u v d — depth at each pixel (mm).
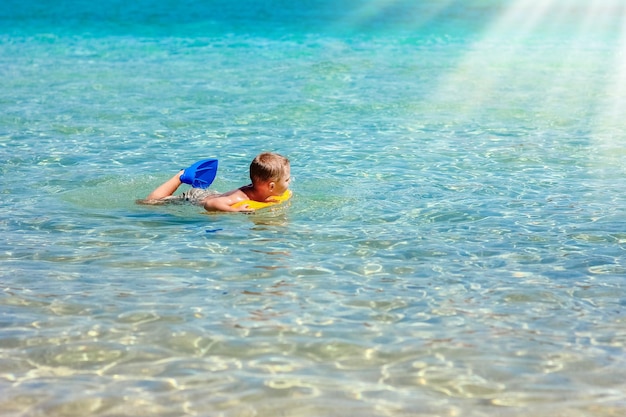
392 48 20891
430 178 7871
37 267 5270
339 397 3518
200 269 5242
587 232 6043
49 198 7094
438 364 3850
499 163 8594
